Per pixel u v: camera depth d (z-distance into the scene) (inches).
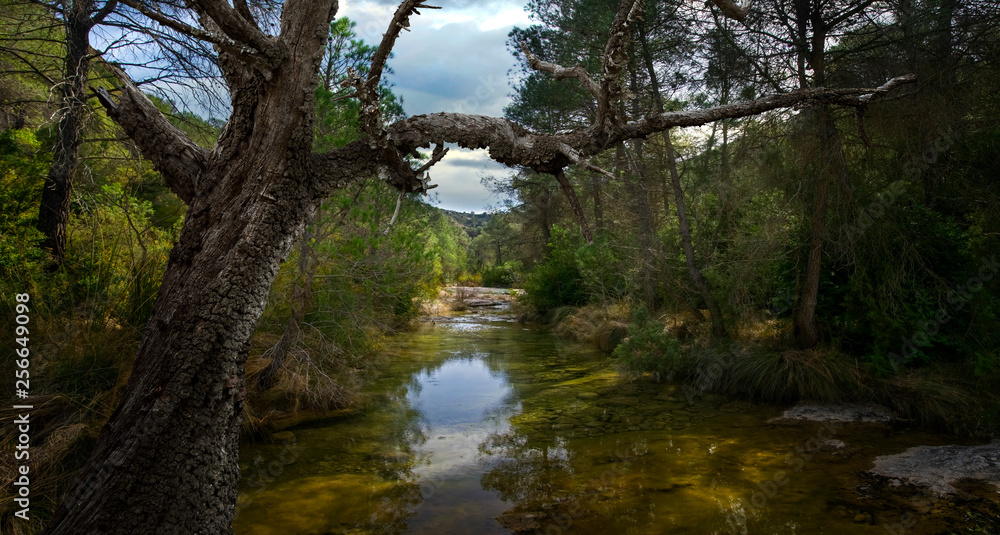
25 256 189.9
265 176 70.1
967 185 243.4
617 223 449.1
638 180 362.3
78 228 263.6
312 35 70.7
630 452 194.2
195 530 64.4
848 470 170.6
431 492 159.5
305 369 246.4
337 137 241.8
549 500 154.3
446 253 1322.6
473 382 313.1
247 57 65.4
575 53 442.9
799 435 206.7
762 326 331.3
